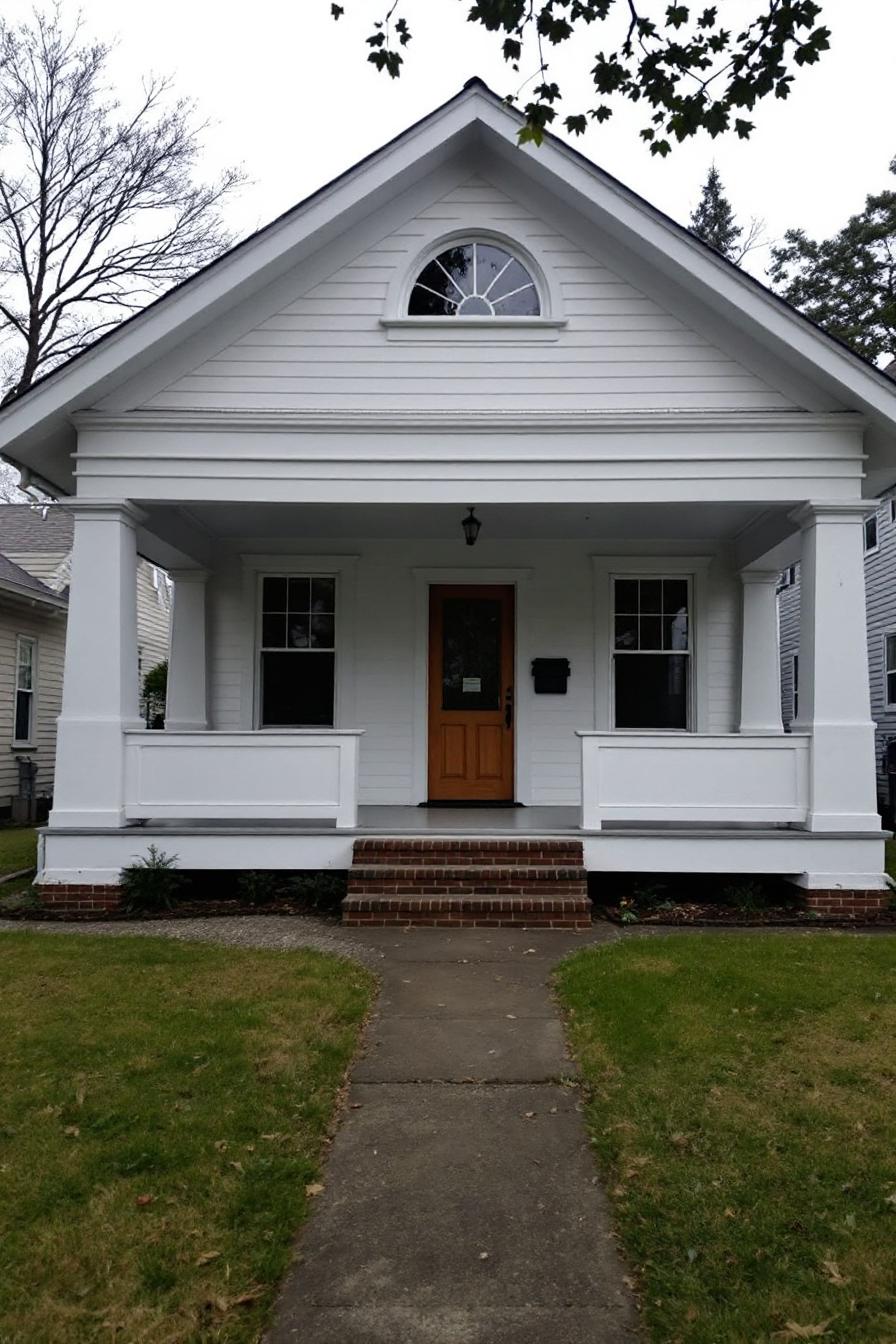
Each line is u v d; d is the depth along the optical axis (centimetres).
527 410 795
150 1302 256
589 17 484
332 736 786
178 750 781
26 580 1716
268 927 698
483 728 1023
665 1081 398
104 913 749
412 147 770
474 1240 289
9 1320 248
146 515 812
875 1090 388
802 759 774
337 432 788
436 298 825
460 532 995
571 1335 245
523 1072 421
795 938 654
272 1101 379
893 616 1739
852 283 2756
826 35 473
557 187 788
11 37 2100
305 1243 287
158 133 2236
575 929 698
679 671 1029
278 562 1022
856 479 773
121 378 784
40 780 1805
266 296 802
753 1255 276
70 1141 344
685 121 506
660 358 802
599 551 1022
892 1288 260
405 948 638
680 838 768
